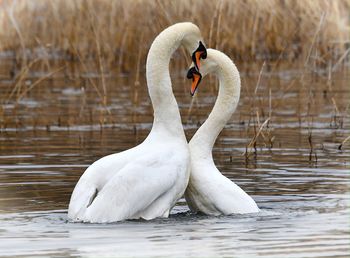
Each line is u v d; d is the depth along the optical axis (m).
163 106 10.95
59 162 14.41
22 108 22.00
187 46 11.37
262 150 15.84
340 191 12.20
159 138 10.89
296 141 16.78
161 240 9.38
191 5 26.39
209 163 11.23
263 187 12.52
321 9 28.31
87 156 15.02
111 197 10.16
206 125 11.37
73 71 28.95
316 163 14.40
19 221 10.33
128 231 9.77
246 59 28.69
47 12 29.94
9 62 32.25
